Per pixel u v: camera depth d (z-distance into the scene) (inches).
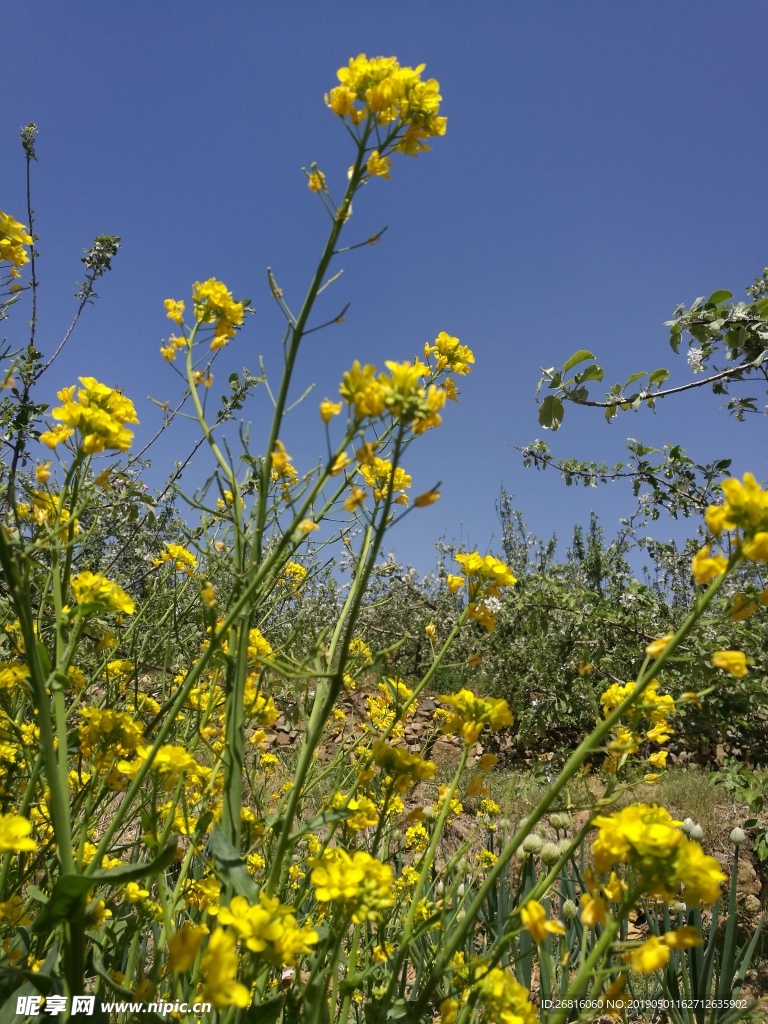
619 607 197.6
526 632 220.1
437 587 387.5
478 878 106.8
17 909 59.7
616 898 43.4
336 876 46.7
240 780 54.4
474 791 58.7
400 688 84.7
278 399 56.7
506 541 436.8
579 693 202.2
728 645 146.5
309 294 55.2
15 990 51.6
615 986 41.3
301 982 62.6
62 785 43.3
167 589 107.7
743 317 128.2
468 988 51.8
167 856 40.4
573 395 134.7
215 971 37.8
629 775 69.5
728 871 159.5
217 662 60.8
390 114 55.4
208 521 87.1
